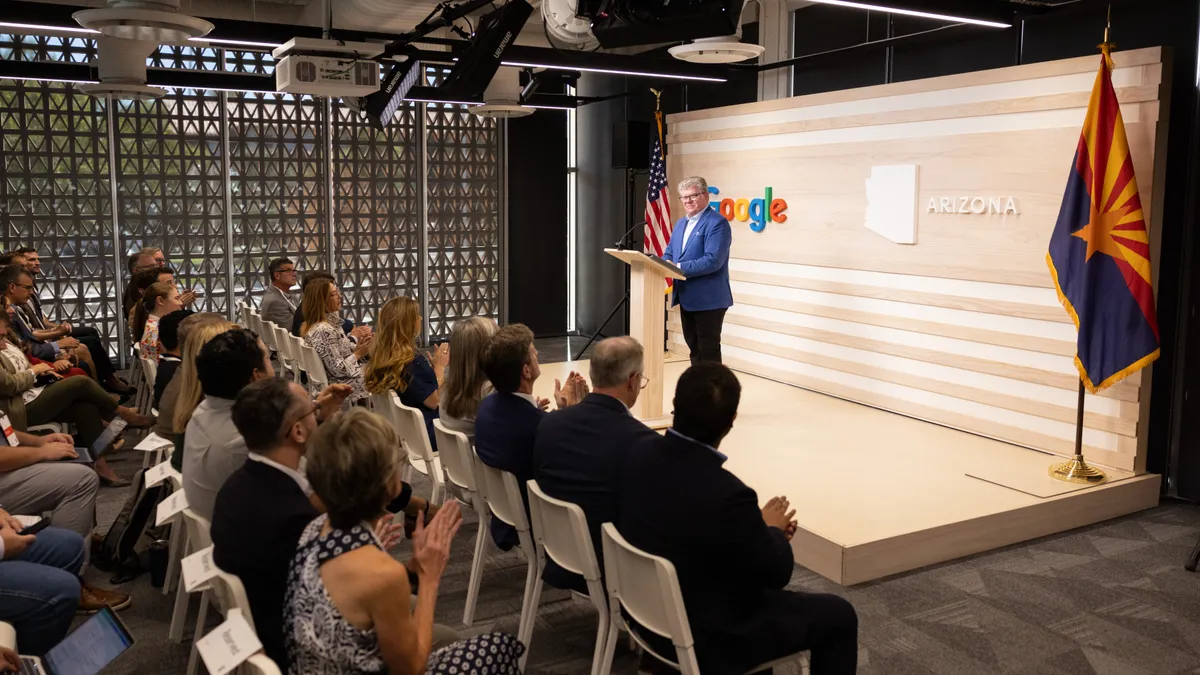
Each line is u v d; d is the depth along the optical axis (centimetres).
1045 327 550
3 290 600
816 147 717
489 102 849
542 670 324
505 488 328
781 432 612
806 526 426
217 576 230
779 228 766
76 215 885
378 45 630
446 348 527
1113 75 508
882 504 459
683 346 917
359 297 1024
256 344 295
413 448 439
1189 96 498
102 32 480
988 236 580
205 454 284
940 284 618
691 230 659
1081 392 501
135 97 745
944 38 634
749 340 818
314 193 986
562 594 392
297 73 597
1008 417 580
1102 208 484
